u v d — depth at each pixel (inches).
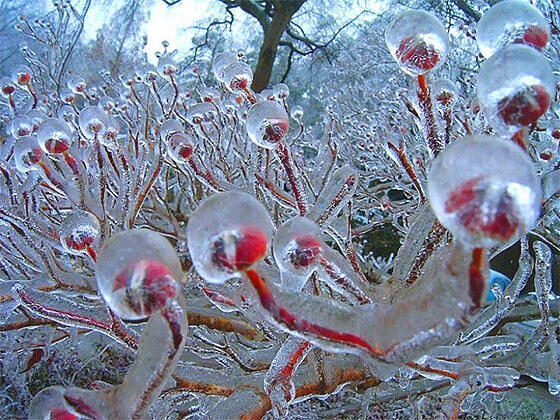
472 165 3.7
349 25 57.4
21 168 10.8
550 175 8.6
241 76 11.0
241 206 4.4
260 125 8.2
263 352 11.2
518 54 5.1
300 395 10.1
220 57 11.9
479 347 11.9
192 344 12.2
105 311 9.0
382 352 4.9
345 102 34.9
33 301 8.8
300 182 9.5
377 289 8.6
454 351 9.5
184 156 11.6
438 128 7.6
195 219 4.4
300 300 5.0
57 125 10.1
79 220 8.0
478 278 4.2
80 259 15.1
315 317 5.0
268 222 4.5
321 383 10.3
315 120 57.6
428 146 7.7
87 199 10.7
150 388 5.2
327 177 12.6
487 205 3.7
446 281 4.4
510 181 3.7
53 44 29.2
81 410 5.5
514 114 5.1
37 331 17.2
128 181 12.2
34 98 16.6
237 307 9.9
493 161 3.7
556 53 23.5
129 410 5.3
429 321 4.5
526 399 19.8
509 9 6.5
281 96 14.2
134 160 14.2
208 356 12.0
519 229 3.8
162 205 20.9
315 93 55.6
